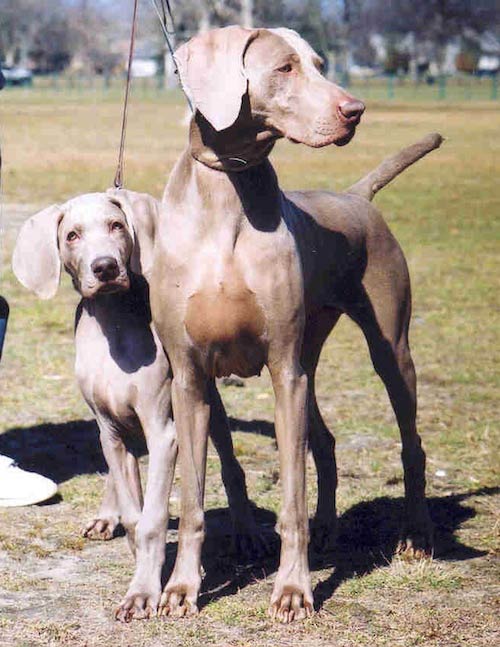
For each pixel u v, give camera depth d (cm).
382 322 481
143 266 420
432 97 5703
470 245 1359
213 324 397
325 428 496
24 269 425
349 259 471
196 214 396
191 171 399
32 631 399
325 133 381
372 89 6569
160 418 417
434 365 816
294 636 393
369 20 6919
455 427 669
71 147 2730
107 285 405
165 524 413
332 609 416
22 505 533
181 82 389
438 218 1596
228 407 712
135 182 1938
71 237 417
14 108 4641
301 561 409
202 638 391
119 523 501
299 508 408
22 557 471
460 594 432
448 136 3145
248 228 395
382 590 436
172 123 3666
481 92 6212
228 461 471
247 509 475
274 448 631
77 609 418
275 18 6244
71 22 8662
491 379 779
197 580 413
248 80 388
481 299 1046
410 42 7375
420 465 483
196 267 393
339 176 2064
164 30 461
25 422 676
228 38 388
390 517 524
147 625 401
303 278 425
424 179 2147
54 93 6338
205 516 527
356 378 780
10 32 8700
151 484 412
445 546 488
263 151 395
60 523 513
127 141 2928
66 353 833
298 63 389
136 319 423
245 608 416
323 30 6775
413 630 399
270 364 408
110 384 417
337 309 484
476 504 541
